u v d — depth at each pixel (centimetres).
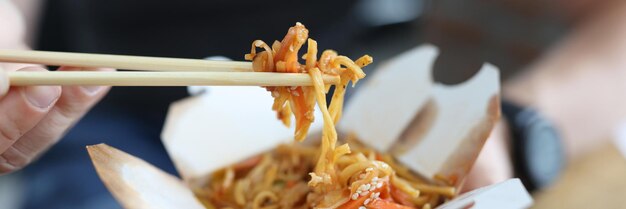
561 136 58
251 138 48
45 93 36
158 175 39
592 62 68
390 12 88
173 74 35
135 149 63
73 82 35
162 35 69
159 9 67
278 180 46
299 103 39
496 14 68
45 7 76
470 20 70
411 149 45
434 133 44
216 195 46
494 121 41
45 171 61
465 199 37
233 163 47
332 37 76
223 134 47
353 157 42
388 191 40
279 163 48
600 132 62
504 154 50
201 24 68
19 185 80
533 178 54
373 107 47
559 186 56
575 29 68
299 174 46
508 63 67
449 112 44
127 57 37
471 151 42
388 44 87
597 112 63
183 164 46
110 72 35
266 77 36
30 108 36
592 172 57
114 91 70
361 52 86
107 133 65
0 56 36
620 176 56
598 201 54
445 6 72
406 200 41
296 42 37
